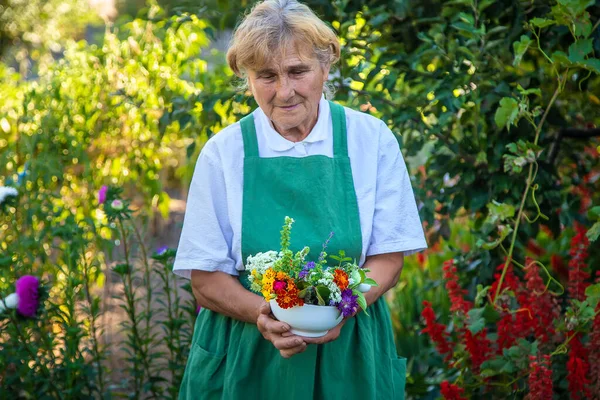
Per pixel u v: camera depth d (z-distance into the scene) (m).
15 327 2.63
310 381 1.83
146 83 3.24
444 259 3.63
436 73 2.77
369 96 2.79
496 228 2.80
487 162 2.71
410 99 2.78
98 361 2.81
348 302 1.66
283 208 1.83
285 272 1.67
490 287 2.56
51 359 2.72
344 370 1.85
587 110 2.99
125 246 2.82
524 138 2.70
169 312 2.84
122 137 3.36
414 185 2.92
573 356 2.35
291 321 1.68
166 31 3.09
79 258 2.88
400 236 1.86
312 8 2.83
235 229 1.83
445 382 2.40
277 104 1.75
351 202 1.84
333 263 1.80
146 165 3.40
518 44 2.41
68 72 3.32
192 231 1.86
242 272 1.87
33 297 2.60
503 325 2.46
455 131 2.88
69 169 3.31
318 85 1.76
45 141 3.15
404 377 1.98
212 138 1.89
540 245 3.42
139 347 2.83
